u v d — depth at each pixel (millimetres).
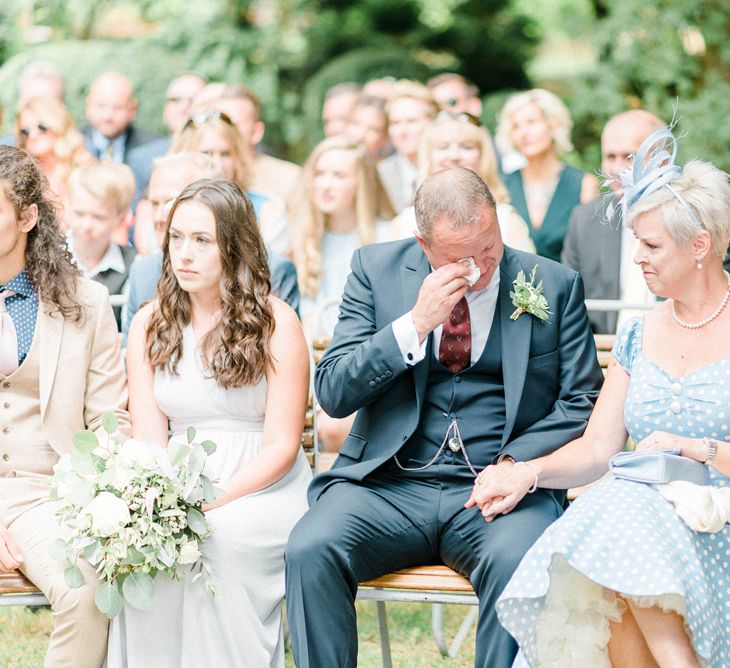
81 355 4160
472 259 3814
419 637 5055
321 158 7250
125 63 13180
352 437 4137
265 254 4211
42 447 4109
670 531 3404
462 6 14930
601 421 3889
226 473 4102
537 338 4051
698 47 13102
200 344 4148
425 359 4027
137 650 3779
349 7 14742
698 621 3297
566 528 3422
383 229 7531
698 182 3617
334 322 5820
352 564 3756
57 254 4156
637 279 6285
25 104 8805
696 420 3635
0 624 5203
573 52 14859
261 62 14289
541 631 3480
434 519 3906
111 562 3633
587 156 13391
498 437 4047
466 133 7262
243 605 3805
